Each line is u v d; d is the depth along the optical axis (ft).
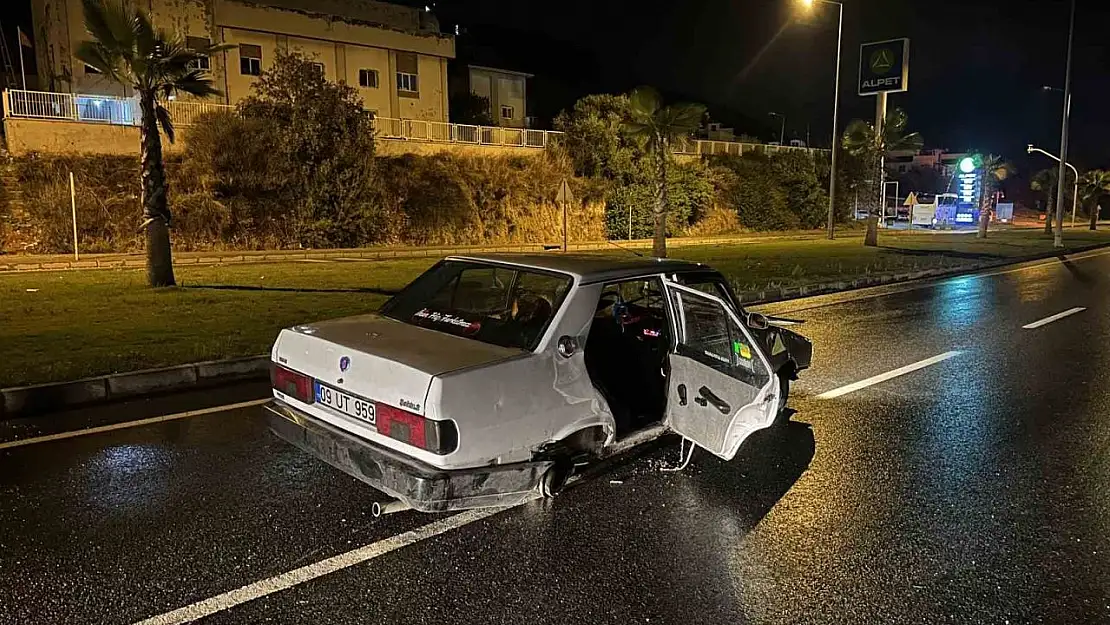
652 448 14.89
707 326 15.94
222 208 74.64
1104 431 19.36
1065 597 11.02
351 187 81.56
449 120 131.03
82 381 20.18
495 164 100.22
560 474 12.57
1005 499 14.73
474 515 13.38
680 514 13.69
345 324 14.48
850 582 11.33
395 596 10.57
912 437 18.70
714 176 130.62
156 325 30.45
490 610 10.28
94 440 16.96
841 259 75.00
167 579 10.84
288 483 14.56
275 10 102.22
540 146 109.81
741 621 10.19
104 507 13.28
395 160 91.35
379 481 11.59
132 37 40.55
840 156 159.22
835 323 37.35
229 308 35.60
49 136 70.44
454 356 12.02
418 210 89.81
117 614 9.92
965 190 199.62
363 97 113.39
